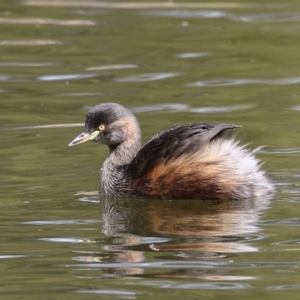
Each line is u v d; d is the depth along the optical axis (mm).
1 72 21500
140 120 17859
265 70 21266
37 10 26594
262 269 10438
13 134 17156
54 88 20312
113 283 10141
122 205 13375
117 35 24406
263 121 17531
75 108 18844
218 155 13414
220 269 10445
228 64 21812
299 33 23938
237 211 12812
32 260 10914
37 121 18031
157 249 11211
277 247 11133
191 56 22531
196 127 13758
